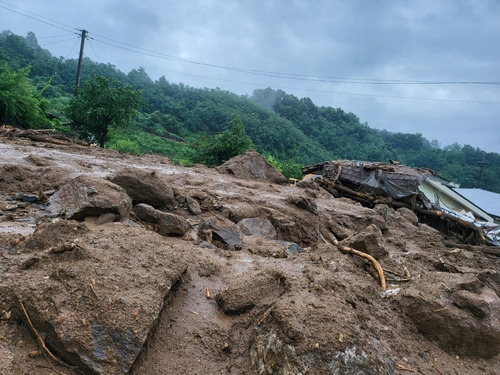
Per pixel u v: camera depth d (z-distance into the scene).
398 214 14.05
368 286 4.62
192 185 9.30
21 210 5.10
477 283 4.96
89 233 3.66
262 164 14.74
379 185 19.11
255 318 3.37
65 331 2.49
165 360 2.84
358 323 3.28
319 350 2.74
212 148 22.53
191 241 5.27
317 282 3.95
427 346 3.99
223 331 3.28
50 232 3.49
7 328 2.58
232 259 4.91
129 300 2.83
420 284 4.89
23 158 7.92
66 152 10.86
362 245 5.82
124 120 20.06
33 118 18.84
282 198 9.93
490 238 17.28
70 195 4.93
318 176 20.33
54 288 2.73
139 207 5.29
